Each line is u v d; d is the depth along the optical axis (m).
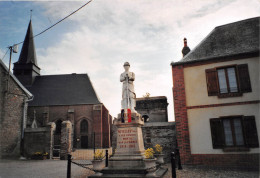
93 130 31.72
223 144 10.52
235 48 11.47
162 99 27.09
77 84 36.72
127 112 8.97
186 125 11.41
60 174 9.22
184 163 11.08
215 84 11.25
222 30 13.08
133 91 9.90
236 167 10.14
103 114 33.97
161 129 13.88
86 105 33.12
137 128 8.91
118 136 8.93
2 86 16.19
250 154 10.02
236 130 10.57
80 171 10.14
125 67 10.18
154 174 7.54
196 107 11.42
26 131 17.17
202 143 10.98
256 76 10.55
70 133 16.94
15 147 16.38
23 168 11.03
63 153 16.00
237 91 10.85
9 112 16.44
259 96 10.34
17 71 36.78
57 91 35.59
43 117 32.72
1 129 15.63
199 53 12.27
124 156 8.50
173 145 13.45
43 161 14.57
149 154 7.93
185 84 11.91
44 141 16.72
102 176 7.77
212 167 10.34
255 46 10.99
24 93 18.11
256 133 10.02
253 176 8.09
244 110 10.48
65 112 32.97
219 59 11.44
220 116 10.80
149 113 27.14
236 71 11.06
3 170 10.30
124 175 7.66
